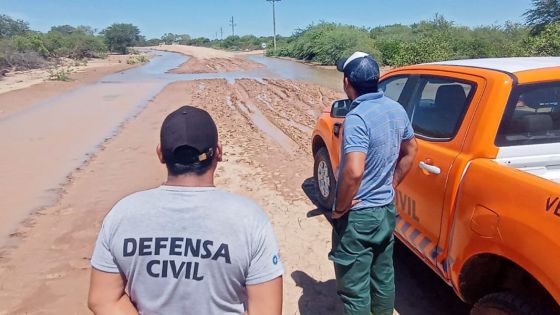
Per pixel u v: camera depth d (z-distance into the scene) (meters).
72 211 5.93
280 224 5.38
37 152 9.00
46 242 5.06
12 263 4.59
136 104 15.82
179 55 74.38
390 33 54.88
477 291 2.97
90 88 22.36
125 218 1.57
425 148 3.50
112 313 1.59
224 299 1.59
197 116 1.63
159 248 1.54
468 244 2.85
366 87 2.74
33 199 6.38
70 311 3.81
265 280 1.60
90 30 89.81
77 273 4.41
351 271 2.94
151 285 1.56
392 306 3.15
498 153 3.00
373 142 2.71
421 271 4.28
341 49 42.12
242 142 9.65
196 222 1.55
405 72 4.33
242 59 56.94
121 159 8.40
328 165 5.45
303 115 13.16
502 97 3.04
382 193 2.85
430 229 3.37
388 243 3.02
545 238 2.27
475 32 39.69
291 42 63.38
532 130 3.08
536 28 29.12
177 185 1.62
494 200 2.65
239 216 1.57
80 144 9.63
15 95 18.86
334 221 2.98
